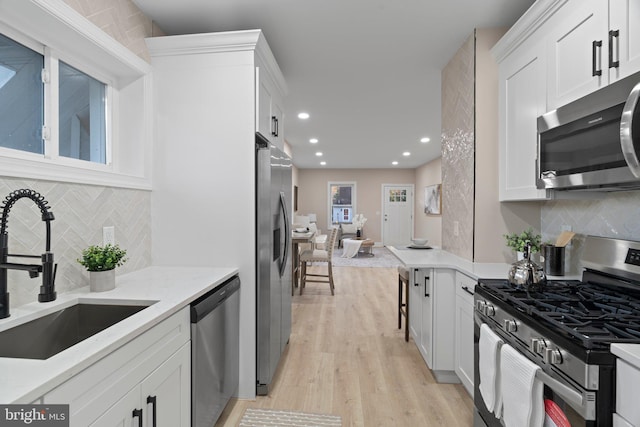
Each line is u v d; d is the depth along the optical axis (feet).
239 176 6.98
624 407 2.88
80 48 5.49
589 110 4.57
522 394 3.74
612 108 4.19
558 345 3.44
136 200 6.67
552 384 3.41
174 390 4.47
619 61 4.18
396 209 34.91
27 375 2.57
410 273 9.68
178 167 7.09
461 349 7.04
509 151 7.05
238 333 6.93
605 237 5.60
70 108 5.74
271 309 7.15
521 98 6.55
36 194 4.03
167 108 7.09
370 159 28.35
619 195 5.48
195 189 7.07
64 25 4.78
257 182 7.07
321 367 8.34
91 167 6.04
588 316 3.79
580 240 6.40
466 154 8.18
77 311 4.70
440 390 7.30
